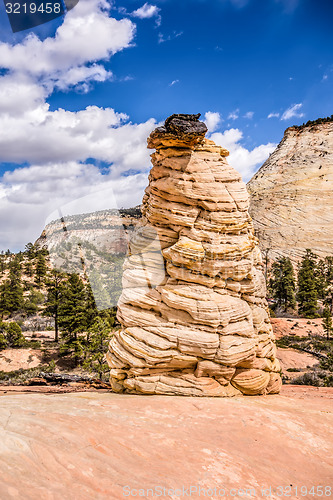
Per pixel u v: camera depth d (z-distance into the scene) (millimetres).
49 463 4211
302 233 104312
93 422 5887
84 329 33750
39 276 67312
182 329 9156
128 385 9133
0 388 11539
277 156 146625
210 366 9039
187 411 7355
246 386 9562
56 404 6930
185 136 9414
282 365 31656
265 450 5852
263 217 116250
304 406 8859
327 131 145000
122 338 9422
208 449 5562
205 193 9773
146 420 6500
